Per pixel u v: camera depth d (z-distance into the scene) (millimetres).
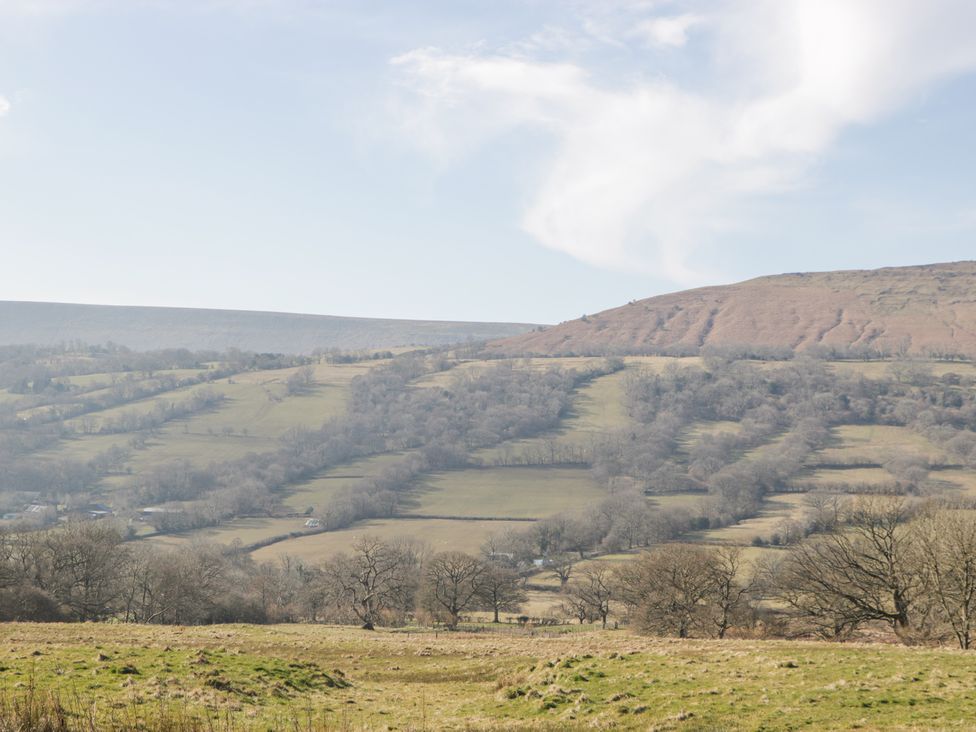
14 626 50688
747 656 35562
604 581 96062
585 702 28594
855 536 57906
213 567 95062
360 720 26734
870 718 24047
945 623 53719
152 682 26562
